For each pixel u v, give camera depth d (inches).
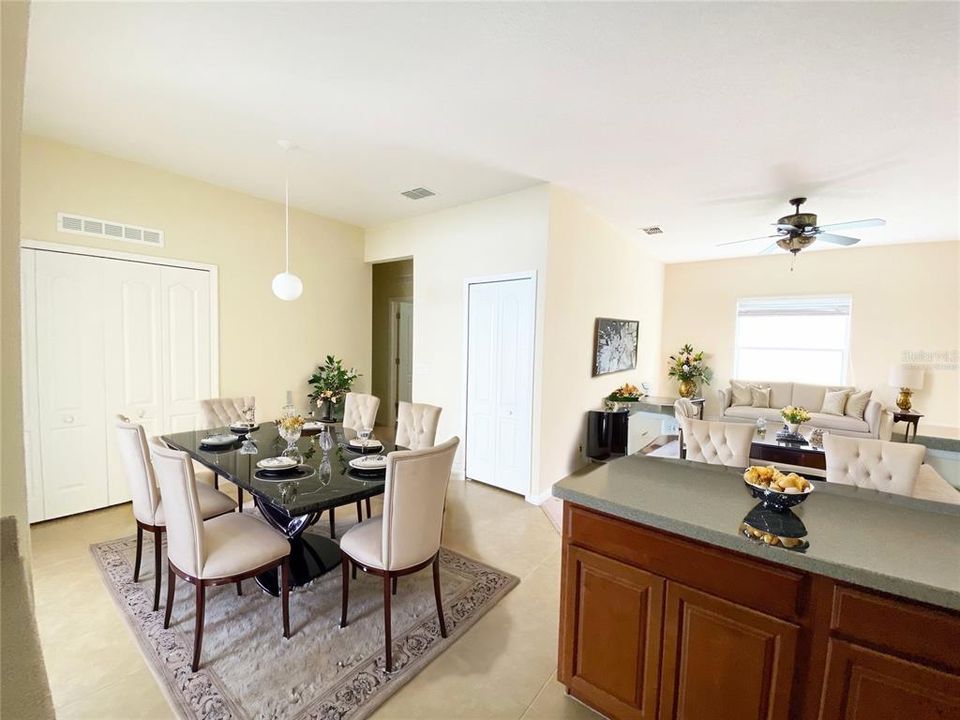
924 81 85.1
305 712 65.2
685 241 227.0
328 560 107.4
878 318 227.8
